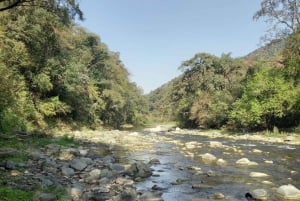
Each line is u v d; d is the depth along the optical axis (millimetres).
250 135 39875
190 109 63812
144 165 15359
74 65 39531
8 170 11977
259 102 42625
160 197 10758
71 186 11086
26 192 9219
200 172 15328
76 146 22109
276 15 38031
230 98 53219
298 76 41188
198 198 10992
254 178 14258
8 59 27172
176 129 58750
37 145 19266
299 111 39219
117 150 23062
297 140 32781
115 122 63938
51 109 34812
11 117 24422
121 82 68438
